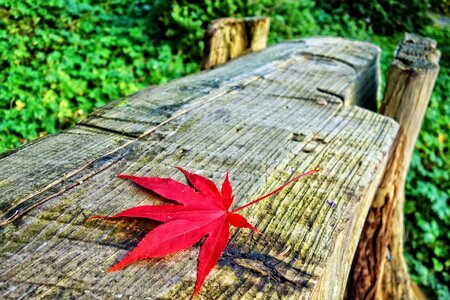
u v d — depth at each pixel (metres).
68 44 0.88
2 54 0.79
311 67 0.50
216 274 0.21
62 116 0.72
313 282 0.21
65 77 0.77
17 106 0.71
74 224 0.23
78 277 0.20
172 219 0.22
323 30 1.38
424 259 0.83
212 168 0.28
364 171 0.29
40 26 0.90
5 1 0.89
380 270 0.52
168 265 0.21
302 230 0.24
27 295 0.19
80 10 0.97
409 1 1.71
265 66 0.48
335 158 0.31
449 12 2.17
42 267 0.21
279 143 0.31
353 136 0.34
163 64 0.87
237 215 0.23
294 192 0.27
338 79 0.46
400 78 0.48
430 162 0.96
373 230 0.50
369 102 0.55
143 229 0.23
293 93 0.41
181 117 0.34
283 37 1.08
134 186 0.26
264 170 0.28
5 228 0.22
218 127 0.33
